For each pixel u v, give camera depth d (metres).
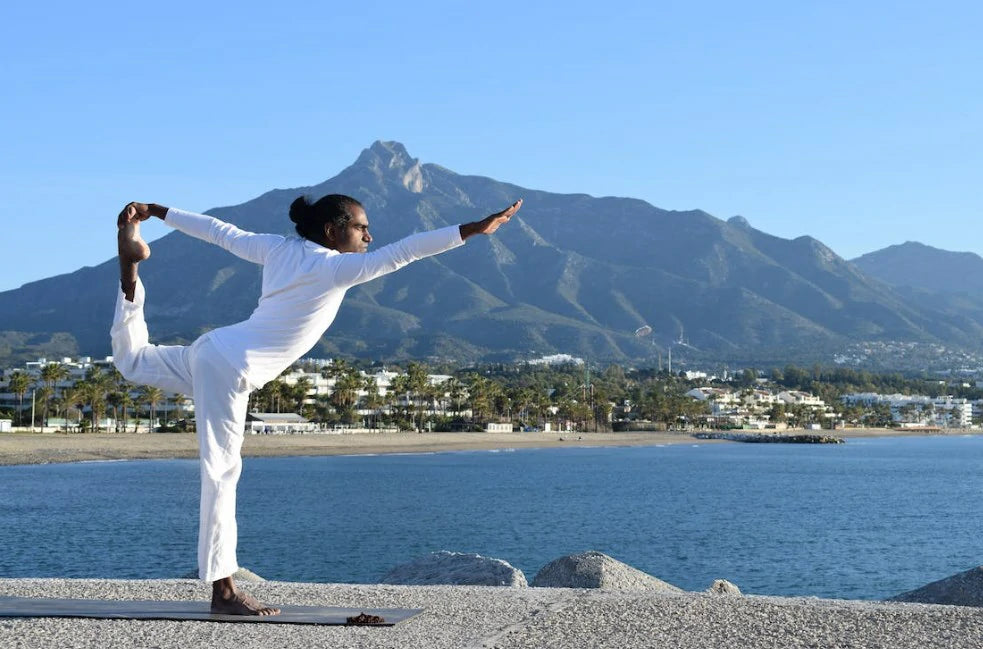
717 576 35.31
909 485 92.38
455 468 116.25
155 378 6.86
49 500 63.00
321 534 47.28
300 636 6.50
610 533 49.22
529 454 161.25
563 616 7.25
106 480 81.94
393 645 6.22
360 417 194.88
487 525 52.69
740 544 44.84
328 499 69.81
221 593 7.14
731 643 6.37
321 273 6.55
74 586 9.02
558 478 98.88
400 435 184.00
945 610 7.56
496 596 8.63
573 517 57.84
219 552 6.95
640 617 7.20
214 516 6.88
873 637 6.55
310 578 32.91
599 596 8.59
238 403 6.75
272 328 6.67
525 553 40.84
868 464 139.25
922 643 6.39
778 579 34.88
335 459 135.25
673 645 6.30
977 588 13.56
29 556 37.75
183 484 77.69
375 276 6.57
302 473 103.00
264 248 6.77
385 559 38.09
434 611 7.60
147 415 174.75
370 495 74.00
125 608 7.40
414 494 75.44
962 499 74.75
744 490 84.06
